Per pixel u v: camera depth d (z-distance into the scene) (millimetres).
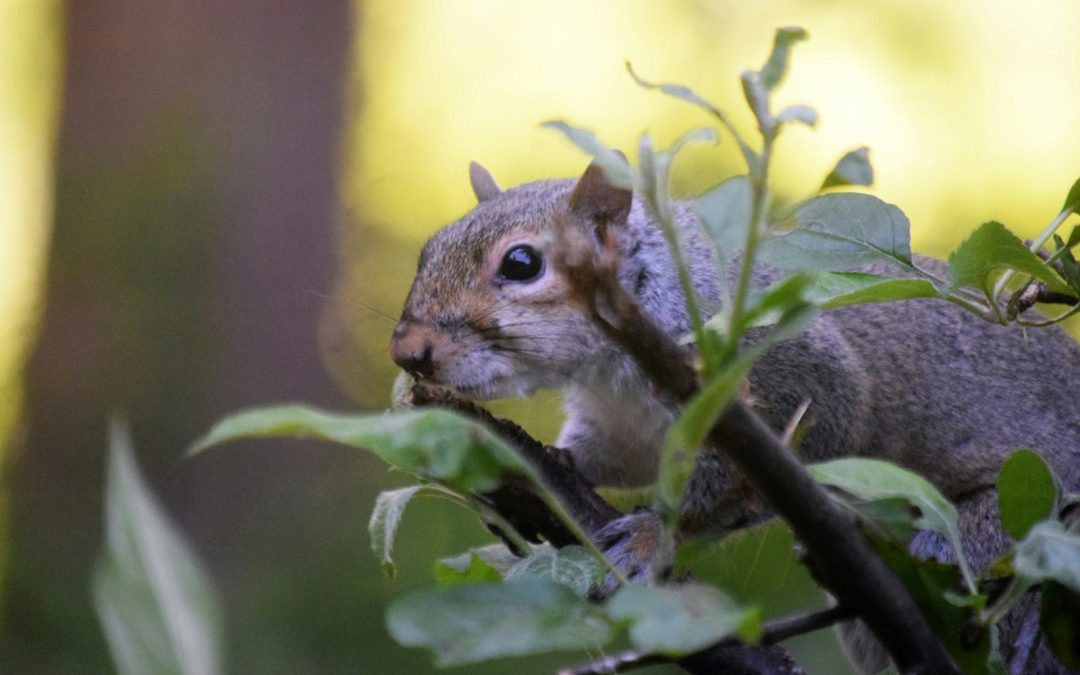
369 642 3723
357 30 4957
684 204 3432
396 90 4969
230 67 4766
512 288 3389
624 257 3402
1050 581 3170
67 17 4770
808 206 3203
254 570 3963
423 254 3408
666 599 2021
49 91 4824
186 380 4527
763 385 3410
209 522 4270
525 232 3391
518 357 3387
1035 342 3451
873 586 2596
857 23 4453
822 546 2492
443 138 4770
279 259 4691
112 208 4645
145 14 4758
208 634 1606
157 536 1618
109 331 4547
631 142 4516
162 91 4730
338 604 3744
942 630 2861
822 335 3418
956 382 3441
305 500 4188
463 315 3387
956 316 3447
